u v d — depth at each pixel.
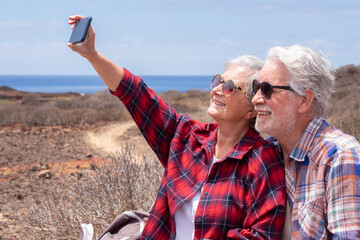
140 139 11.74
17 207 6.06
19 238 4.55
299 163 2.07
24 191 6.95
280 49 2.10
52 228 3.97
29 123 16.86
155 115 2.67
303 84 2.02
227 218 2.24
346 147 1.88
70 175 7.77
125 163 4.15
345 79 36.25
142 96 2.64
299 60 2.01
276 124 2.09
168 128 2.69
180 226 2.43
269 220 2.12
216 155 2.49
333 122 8.46
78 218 3.73
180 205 2.37
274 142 2.38
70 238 3.73
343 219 1.79
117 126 15.56
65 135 13.73
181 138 2.62
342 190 1.82
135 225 2.72
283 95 2.04
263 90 2.10
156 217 2.48
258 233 2.13
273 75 2.07
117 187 3.97
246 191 2.27
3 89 63.12
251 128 2.49
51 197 4.42
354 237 1.75
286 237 2.13
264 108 2.14
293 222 2.02
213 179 2.36
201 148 2.53
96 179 4.27
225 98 2.42
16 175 8.16
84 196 3.98
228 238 2.19
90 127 15.61
